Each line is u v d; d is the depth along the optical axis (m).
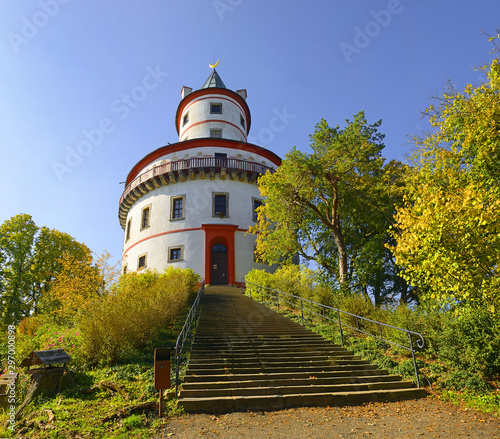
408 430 5.46
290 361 8.65
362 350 9.58
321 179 15.70
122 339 8.63
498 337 7.62
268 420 5.89
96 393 6.68
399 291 19.50
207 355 8.71
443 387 7.52
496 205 6.61
